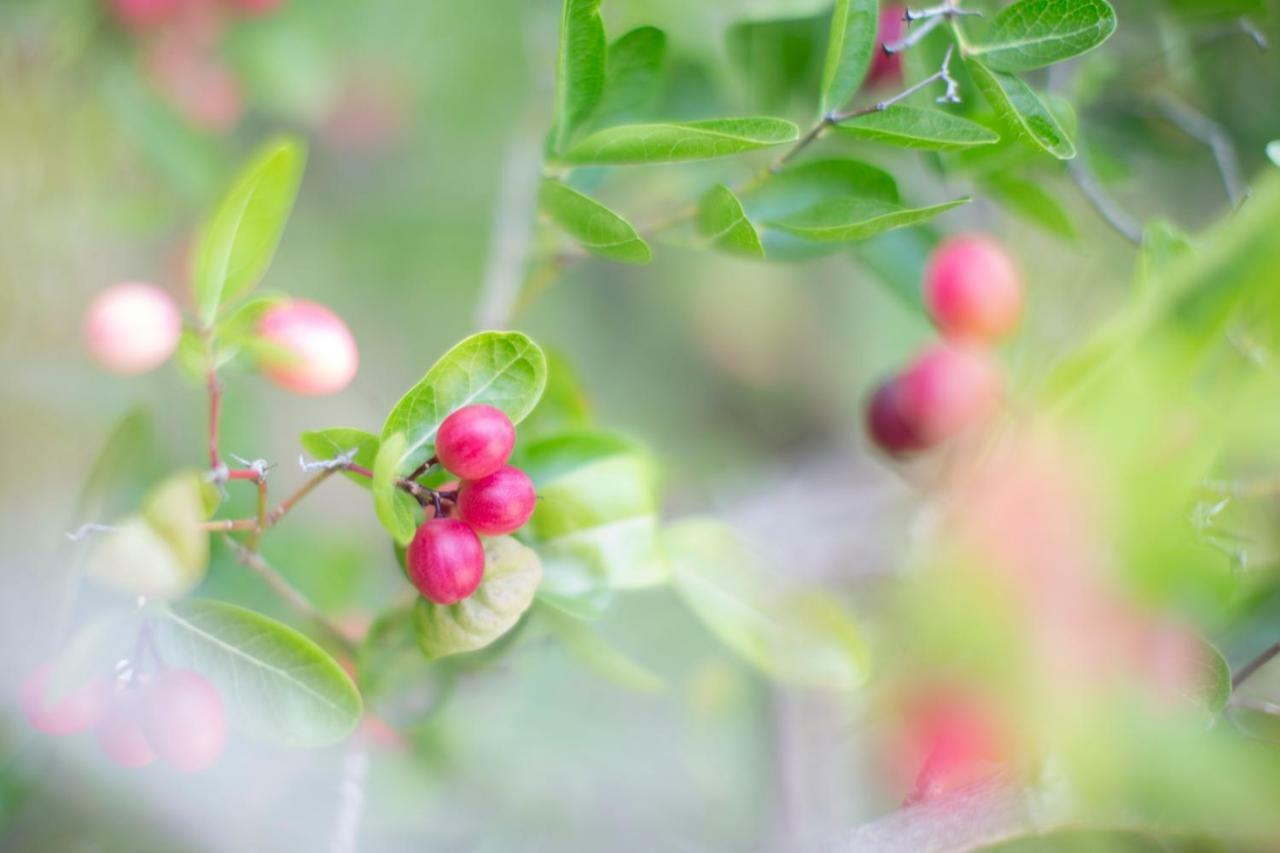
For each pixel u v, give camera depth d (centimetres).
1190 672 63
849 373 124
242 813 73
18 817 72
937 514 70
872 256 74
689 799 82
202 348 65
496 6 103
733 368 126
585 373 118
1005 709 59
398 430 63
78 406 83
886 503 85
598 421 102
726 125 65
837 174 69
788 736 79
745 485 109
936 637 58
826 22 75
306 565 77
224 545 71
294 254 110
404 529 62
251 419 85
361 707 64
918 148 66
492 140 109
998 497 57
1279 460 65
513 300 74
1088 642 57
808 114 76
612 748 82
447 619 64
